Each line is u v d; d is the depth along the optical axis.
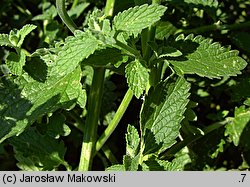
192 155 0.41
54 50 0.34
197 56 0.33
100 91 0.35
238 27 0.43
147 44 0.34
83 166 0.36
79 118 0.40
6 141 0.40
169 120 0.33
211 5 0.41
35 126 0.37
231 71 0.32
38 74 0.34
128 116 0.44
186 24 0.45
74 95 0.33
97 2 0.46
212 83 0.43
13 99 0.33
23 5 0.50
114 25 0.30
